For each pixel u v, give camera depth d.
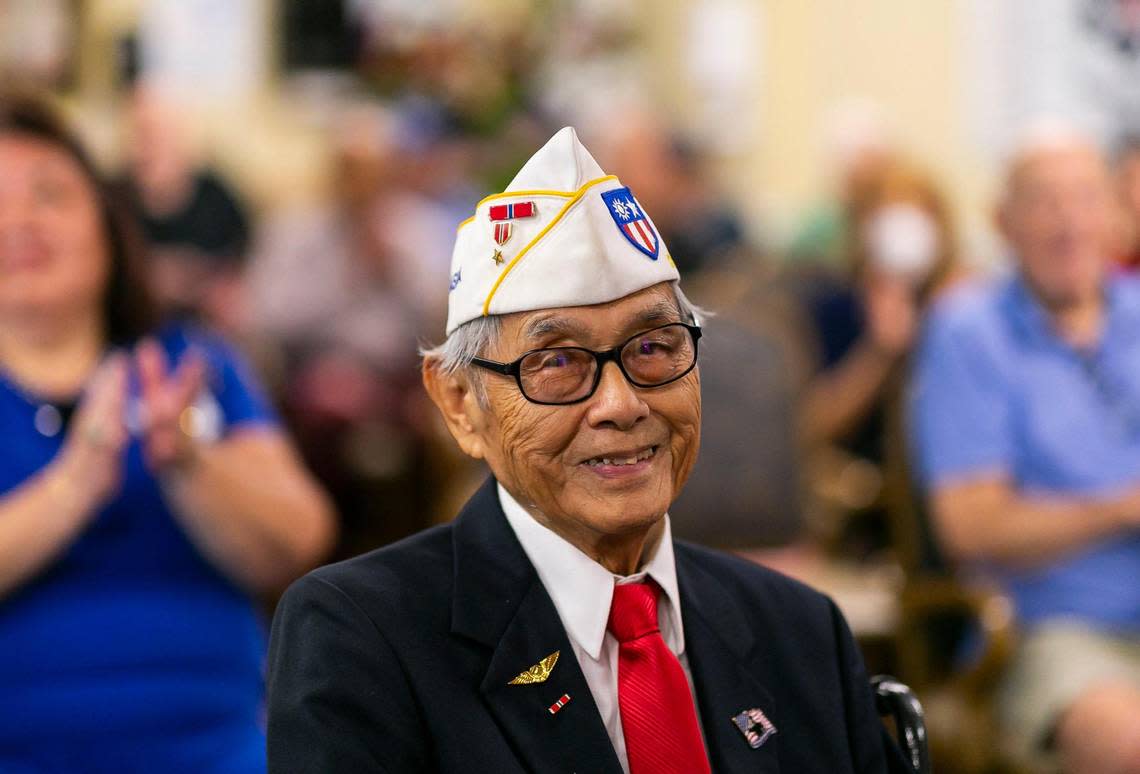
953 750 7.80
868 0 18.03
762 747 4.14
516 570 4.12
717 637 4.28
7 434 6.06
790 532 8.95
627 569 4.19
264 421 6.63
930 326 8.85
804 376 9.87
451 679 3.96
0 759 5.81
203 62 18.33
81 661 5.89
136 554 6.06
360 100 18.56
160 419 5.95
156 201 14.20
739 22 19.61
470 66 18.09
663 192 15.27
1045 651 8.02
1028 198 8.38
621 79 20.09
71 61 17.38
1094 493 8.23
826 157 17.03
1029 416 8.34
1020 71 16.52
